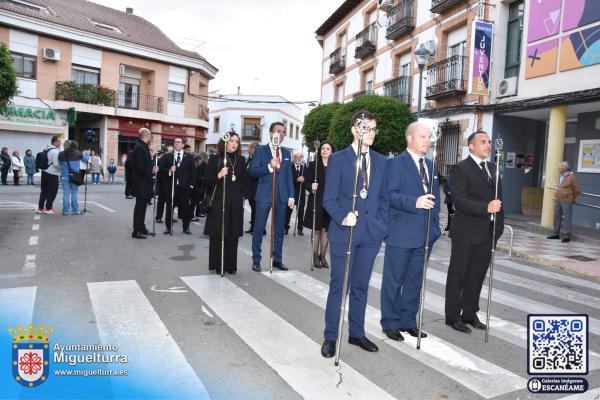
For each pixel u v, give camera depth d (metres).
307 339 4.29
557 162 12.62
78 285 5.65
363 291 4.11
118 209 13.66
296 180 10.89
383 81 21.44
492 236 4.70
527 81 13.18
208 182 6.57
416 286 4.59
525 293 6.59
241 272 6.83
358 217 3.96
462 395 3.40
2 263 6.59
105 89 27.19
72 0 29.73
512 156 14.79
